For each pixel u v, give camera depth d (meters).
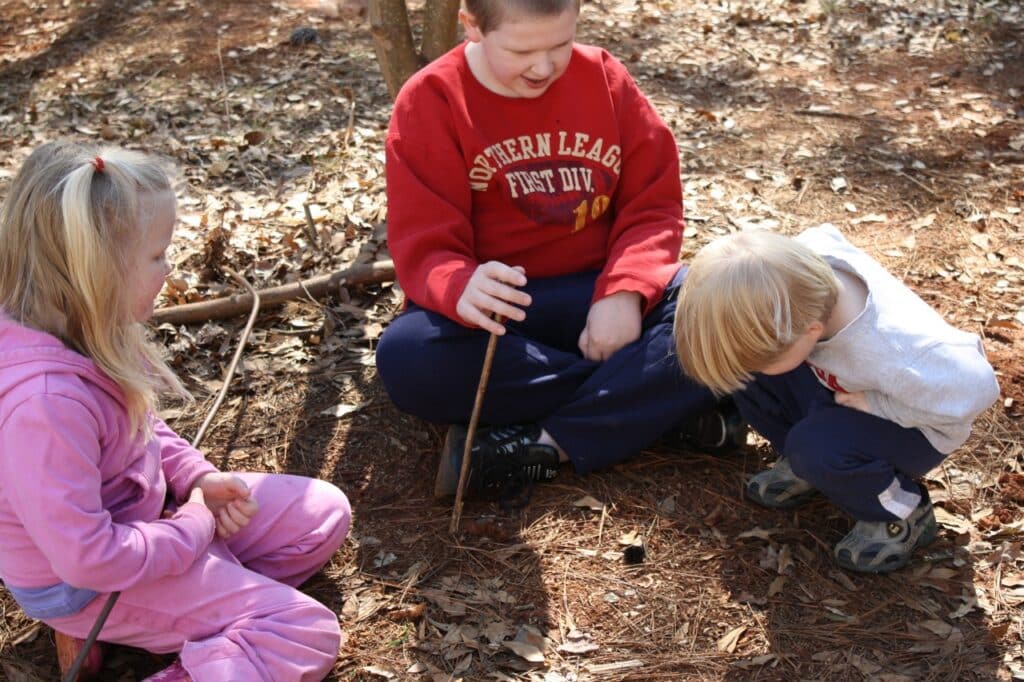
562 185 3.12
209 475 2.60
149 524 2.31
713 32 7.30
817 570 2.82
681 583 2.79
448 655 2.60
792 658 2.56
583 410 3.05
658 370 3.03
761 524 2.98
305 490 2.78
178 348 3.81
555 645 2.62
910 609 2.69
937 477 3.11
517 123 3.05
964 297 4.00
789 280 2.33
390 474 3.24
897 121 5.74
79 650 2.45
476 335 3.01
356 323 3.98
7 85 6.71
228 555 2.59
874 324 2.49
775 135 5.62
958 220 4.59
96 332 2.19
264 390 3.64
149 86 6.55
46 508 2.11
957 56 6.70
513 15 2.67
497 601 2.75
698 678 2.51
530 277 3.25
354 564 2.89
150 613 2.38
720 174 5.16
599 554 2.89
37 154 2.17
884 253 4.35
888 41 6.99
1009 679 2.47
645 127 3.19
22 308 2.18
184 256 4.44
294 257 4.44
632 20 7.56
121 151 2.22
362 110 6.07
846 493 2.68
